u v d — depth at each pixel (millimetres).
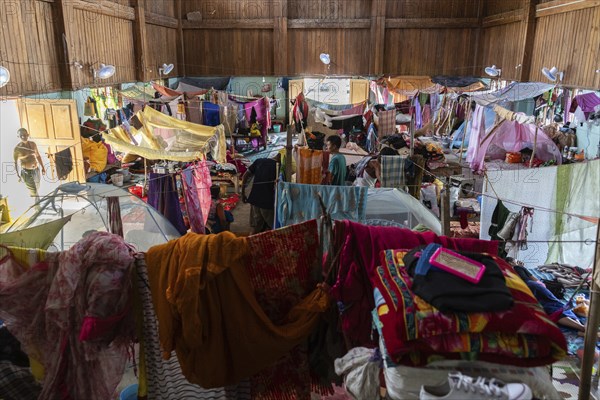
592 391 3148
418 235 2340
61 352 2189
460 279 1850
